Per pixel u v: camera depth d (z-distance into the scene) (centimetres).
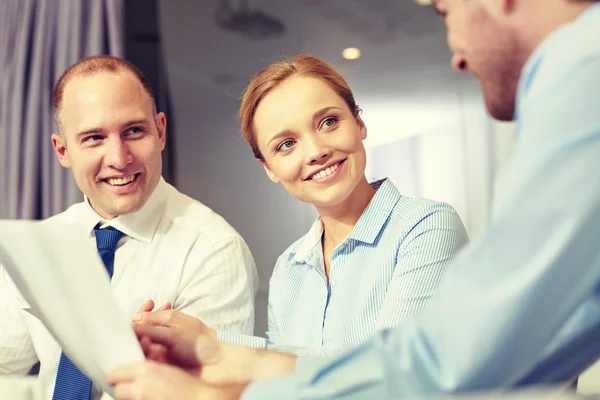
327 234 121
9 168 248
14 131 247
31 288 73
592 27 50
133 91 140
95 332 70
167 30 282
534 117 50
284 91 111
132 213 146
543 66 51
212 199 279
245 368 85
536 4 56
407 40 266
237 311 143
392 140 265
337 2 271
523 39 58
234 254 147
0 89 250
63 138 143
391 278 108
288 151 112
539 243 49
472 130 255
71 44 244
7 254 73
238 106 280
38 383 91
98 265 69
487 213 250
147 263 145
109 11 243
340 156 110
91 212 149
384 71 268
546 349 57
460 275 51
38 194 246
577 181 48
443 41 262
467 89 259
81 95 138
